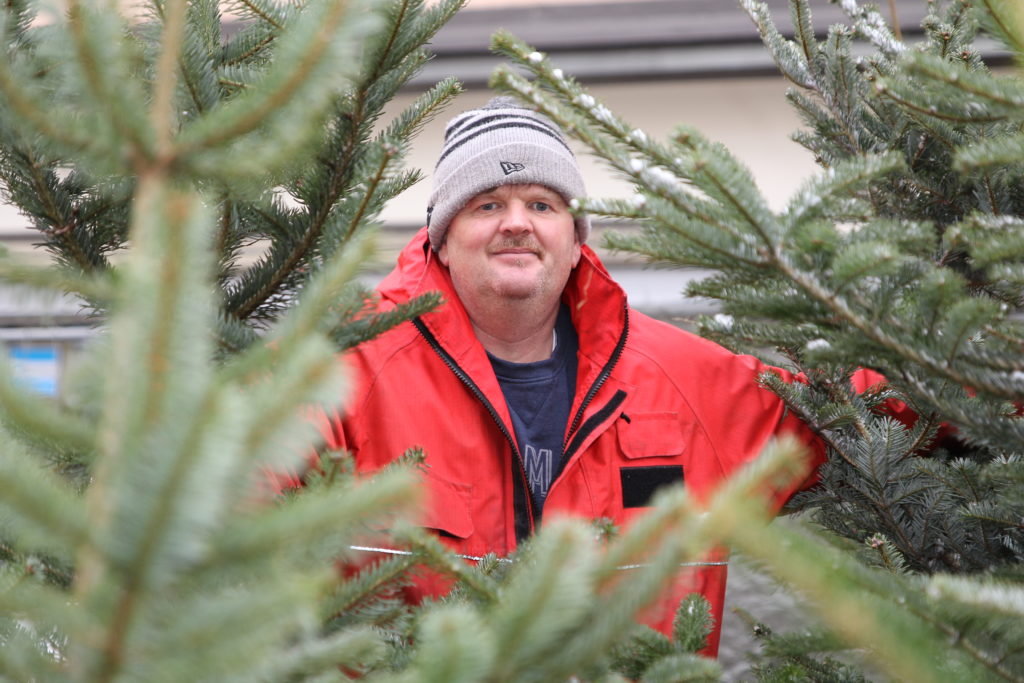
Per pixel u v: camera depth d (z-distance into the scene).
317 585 1.75
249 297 4.07
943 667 2.38
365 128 3.96
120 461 1.50
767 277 3.36
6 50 3.22
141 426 1.48
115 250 4.13
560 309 5.42
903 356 3.17
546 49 10.38
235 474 1.61
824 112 4.99
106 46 2.30
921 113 3.52
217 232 3.89
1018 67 3.21
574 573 1.83
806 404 4.66
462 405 4.90
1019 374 3.14
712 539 2.03
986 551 4.27
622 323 5.14
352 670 2.88
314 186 3.96
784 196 9.83
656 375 5.14
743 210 3.12
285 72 2.31
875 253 2.95
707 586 4.27
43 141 2.53
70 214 3.90
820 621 2.50
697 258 3.29
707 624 3.21
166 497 1.47
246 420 1.58
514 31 10.36
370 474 4.32
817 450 4.84
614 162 3.27
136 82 3.24
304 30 2.31
